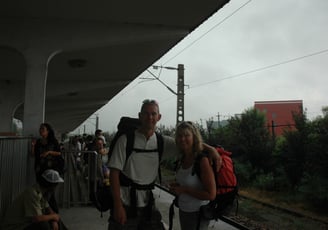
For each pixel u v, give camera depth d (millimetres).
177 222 7262
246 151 17609
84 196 7824
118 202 2816
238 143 18250
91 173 7535
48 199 4191
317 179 11859
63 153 7492
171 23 10375
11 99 20391
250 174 16781
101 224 6027
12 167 5324
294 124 14750
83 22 10062
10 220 3750
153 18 9938
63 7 8977
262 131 17609
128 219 2904
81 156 9844
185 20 10094
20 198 3838
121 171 2939
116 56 13914
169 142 3314
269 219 8852
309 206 11625
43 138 5758
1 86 20328
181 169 3537
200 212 3428
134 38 10352
